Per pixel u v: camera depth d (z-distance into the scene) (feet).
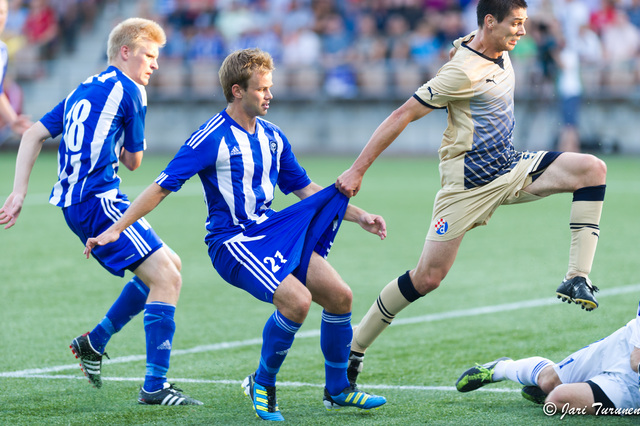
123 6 266.16
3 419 44.86
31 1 261.24
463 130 48.62
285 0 241.96
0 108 64.49
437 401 47.70
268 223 45.98
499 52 48.52
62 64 259.80
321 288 44.93
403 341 62.69
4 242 105.91
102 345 50.44
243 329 66.59
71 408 46.93
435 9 224.94
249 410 46.50
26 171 50.44
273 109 234.38
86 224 49.85
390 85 223.30
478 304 74.02
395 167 193.06
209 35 243.19
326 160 203.62
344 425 43.47
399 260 94.58
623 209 126.00
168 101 241.55
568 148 184.96
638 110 200.75
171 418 44.98
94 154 49.70
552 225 116.37
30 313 71.26
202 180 47.03
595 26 208.23
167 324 48.16
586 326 65.62
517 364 46.42
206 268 90.89
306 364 57.00
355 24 233.35
